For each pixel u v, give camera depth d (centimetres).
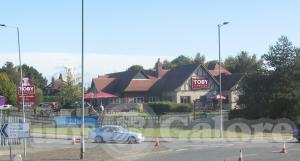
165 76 9419
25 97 3059
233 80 8794
